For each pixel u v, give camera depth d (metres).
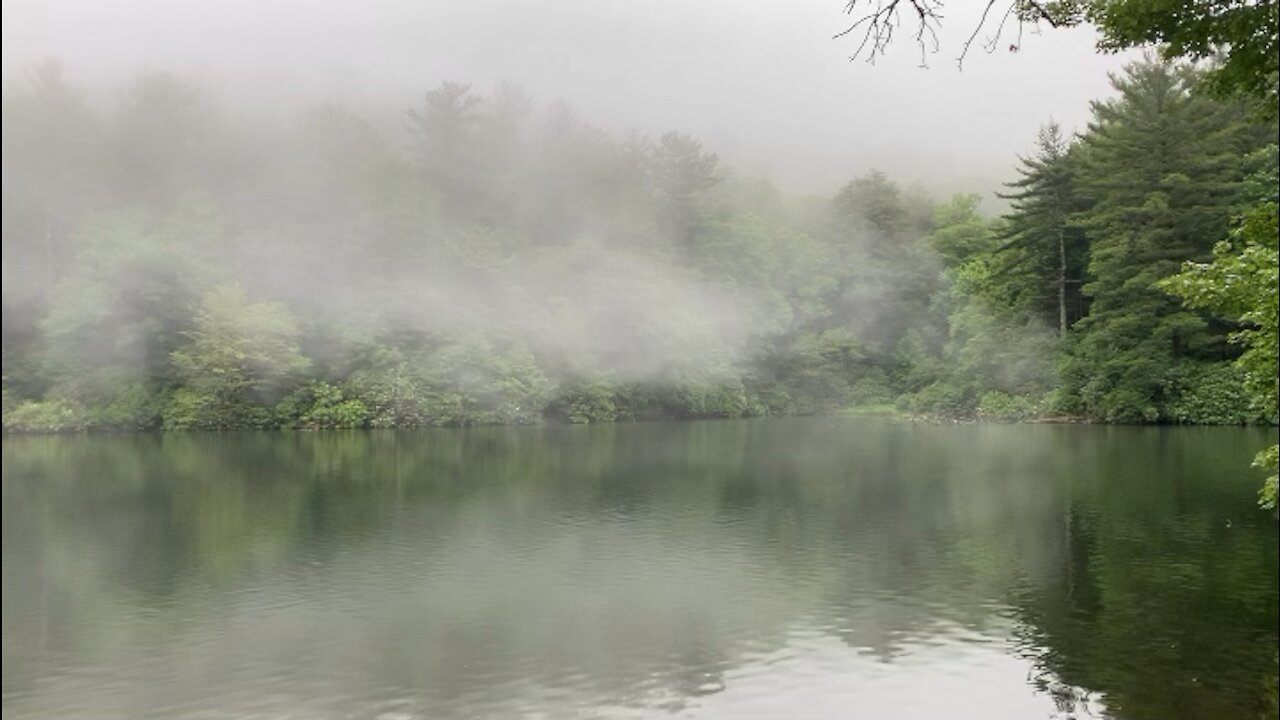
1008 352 47.31
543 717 10.18
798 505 22.75
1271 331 8.63
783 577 15.82
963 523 20.12
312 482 27.14
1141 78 39.16
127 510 22.61
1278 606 13.69
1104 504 21.64
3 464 31.30
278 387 47.84
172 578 16.14
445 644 12.55
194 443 38.66
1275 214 7.76
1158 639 12.40
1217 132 38.09
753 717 10.09
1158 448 31.09
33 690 11.06
